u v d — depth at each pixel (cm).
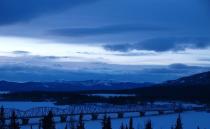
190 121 16262
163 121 16438
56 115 14788
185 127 13775
